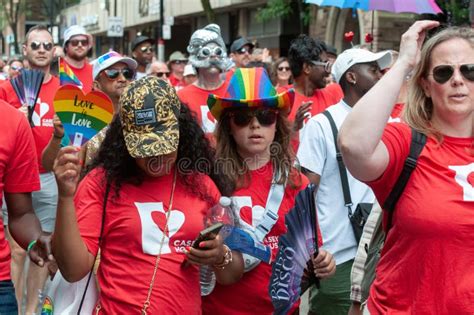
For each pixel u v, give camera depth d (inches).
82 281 183.2
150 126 177.3
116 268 178.9
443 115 162.4
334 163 255.0
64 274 175.3
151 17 1722.4
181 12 1558.8
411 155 160.7
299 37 377.7
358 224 248.8
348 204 252.5
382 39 907.4
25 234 190.5
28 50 372.8
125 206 179.0
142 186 181.2
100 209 179.8
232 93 210.7
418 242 159.3
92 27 2118.6
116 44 2164.1
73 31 429.4
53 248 173.9
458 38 161.3
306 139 258.1
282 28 1240.2
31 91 292.8
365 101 156.0
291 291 200.7
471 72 159.5
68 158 168.1
